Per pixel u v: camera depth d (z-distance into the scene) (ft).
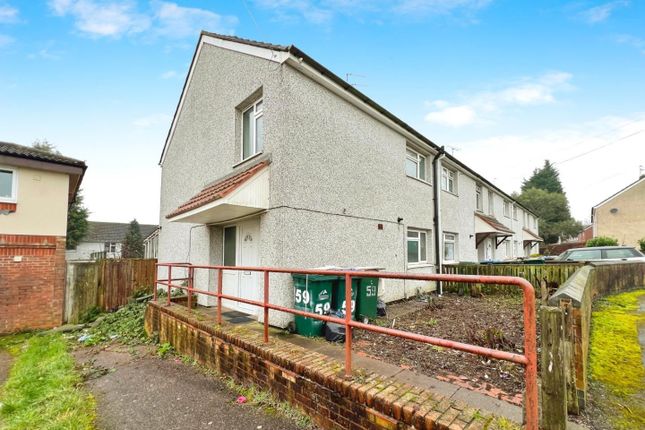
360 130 25.18
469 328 18.54
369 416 8.56
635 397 10.09
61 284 28.50
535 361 5.76
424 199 34.37
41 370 16.75
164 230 35.60
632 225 100.01
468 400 9.33
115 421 11.41
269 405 11.48
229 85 24.77
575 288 10.68
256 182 18.78
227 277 24.54
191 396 13.01
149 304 24.31
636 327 18.67
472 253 46.16
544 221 154.61
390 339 16.01
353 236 23.44
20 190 27.04
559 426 6.22
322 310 17.08
